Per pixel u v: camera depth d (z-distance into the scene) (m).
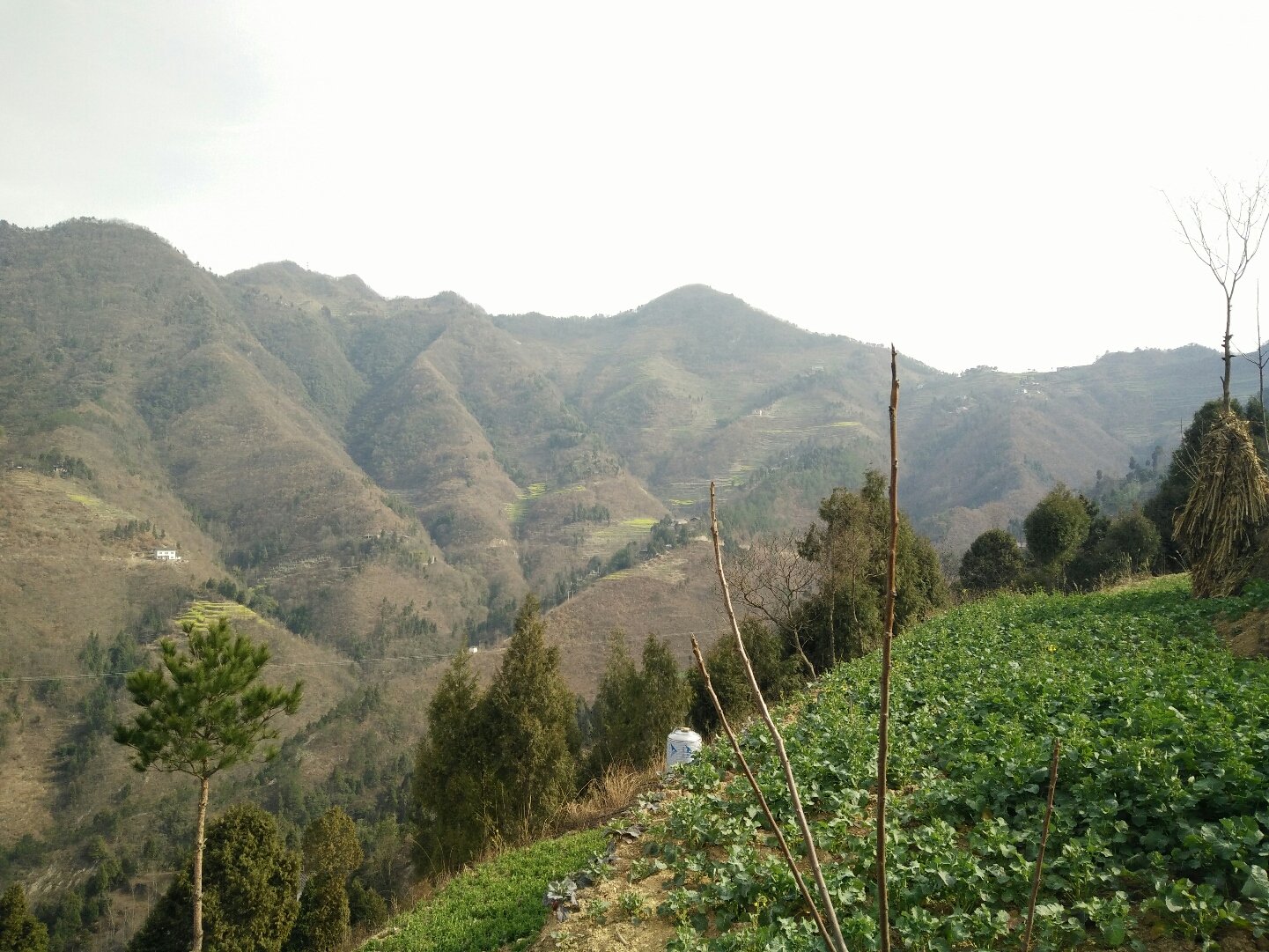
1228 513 15.90
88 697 88.19
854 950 5.62
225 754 16.16
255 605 125.88
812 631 24.28
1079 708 9.37
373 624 132.50
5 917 23.61
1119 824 6.28
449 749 18.14
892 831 6.92
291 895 22.59
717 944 6.16
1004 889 5.99
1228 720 7.70
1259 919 4.94
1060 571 34.31
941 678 13.34
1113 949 5.20
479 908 10.86
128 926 58.09
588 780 22.09
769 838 8.13
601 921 7.52
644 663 23.25
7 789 74.06
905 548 25.02
